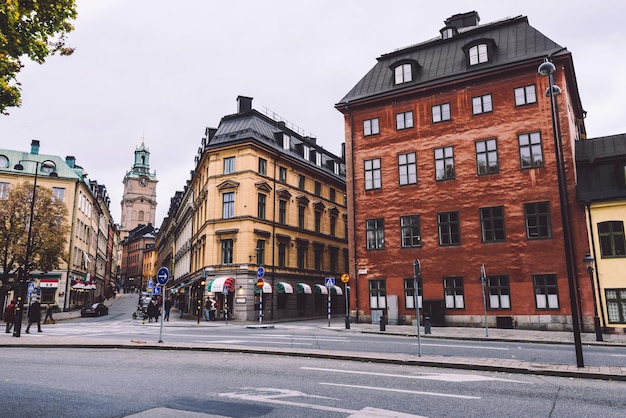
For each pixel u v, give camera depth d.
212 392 7.60
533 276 24.33
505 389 8.05
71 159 59.31
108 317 43.19
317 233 45.66
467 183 27.06
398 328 24.50
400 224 28.81
